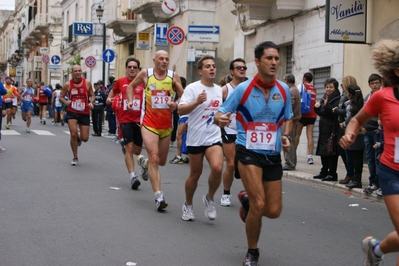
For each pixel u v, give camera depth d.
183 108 8.31
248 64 23.56
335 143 12.83
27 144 19.42
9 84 26.27
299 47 19.55
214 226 8.62
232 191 11.84
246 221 6.46
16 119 34.81
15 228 8.07
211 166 8.51
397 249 5.54
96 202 10.02
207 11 28.88
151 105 9.59
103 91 25.14
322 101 12.91
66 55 58.22
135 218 8.91
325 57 17.86
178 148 16.03
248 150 6.45
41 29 66.94
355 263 7.01
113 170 14.00
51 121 34.06
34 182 11.88
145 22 34.38
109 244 7.39
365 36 15.27
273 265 6.83
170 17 30.88
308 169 15.61
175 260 6.80
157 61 9.65
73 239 7.58
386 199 5.29
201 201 10.57
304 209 10.37
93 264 6.52
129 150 11.48
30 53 80.88
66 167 14.22
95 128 25.22
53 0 64.25
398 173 5.25
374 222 9.51
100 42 45.16
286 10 19.20
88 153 17.45
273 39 21.39
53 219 8.66
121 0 37.44
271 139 6.46
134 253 7.03
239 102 6.50
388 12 14.82
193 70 28.78
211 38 24.25
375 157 11.38
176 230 8.27
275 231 8.56
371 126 11.35
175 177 13.36
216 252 7.21
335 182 13.03
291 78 14.62
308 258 7.17
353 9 15.13
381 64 5.30
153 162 9.47
